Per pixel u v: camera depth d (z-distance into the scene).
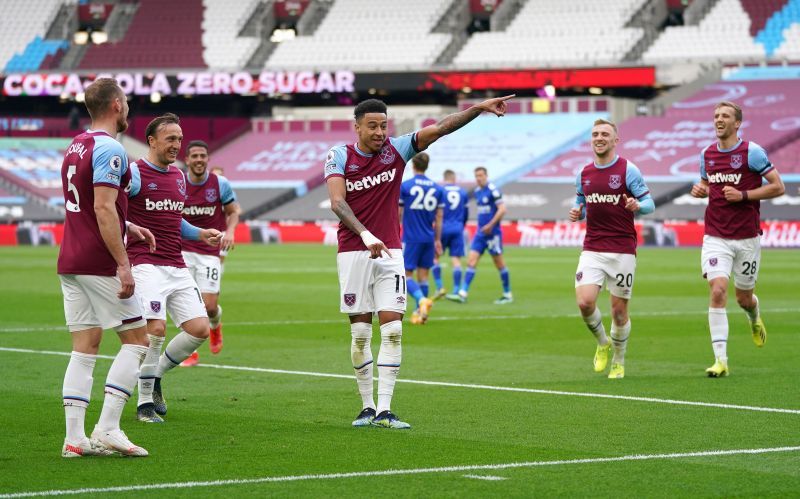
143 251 11.19
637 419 10.62
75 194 8.79
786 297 25.38
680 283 29.86
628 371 14.09
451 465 8.56
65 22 67.44
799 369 14.19
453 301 24.98
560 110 64.44
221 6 67.19
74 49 66.19
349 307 10.48
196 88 61.97
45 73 63.12
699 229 50.12
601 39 61.12
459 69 59.84
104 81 8.88
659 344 16.97
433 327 19.66
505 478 8.12
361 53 63.66
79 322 8.98
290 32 66.69
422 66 61.59
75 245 8.83
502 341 17.52
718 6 61.34
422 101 70.94
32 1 68.44
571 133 62.84
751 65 58.75
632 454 8.99
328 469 8.41
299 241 56.31
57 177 62.53
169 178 11.34
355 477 8.13
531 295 26.72
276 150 66.12
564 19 62.50
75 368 8.93
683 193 54.09
